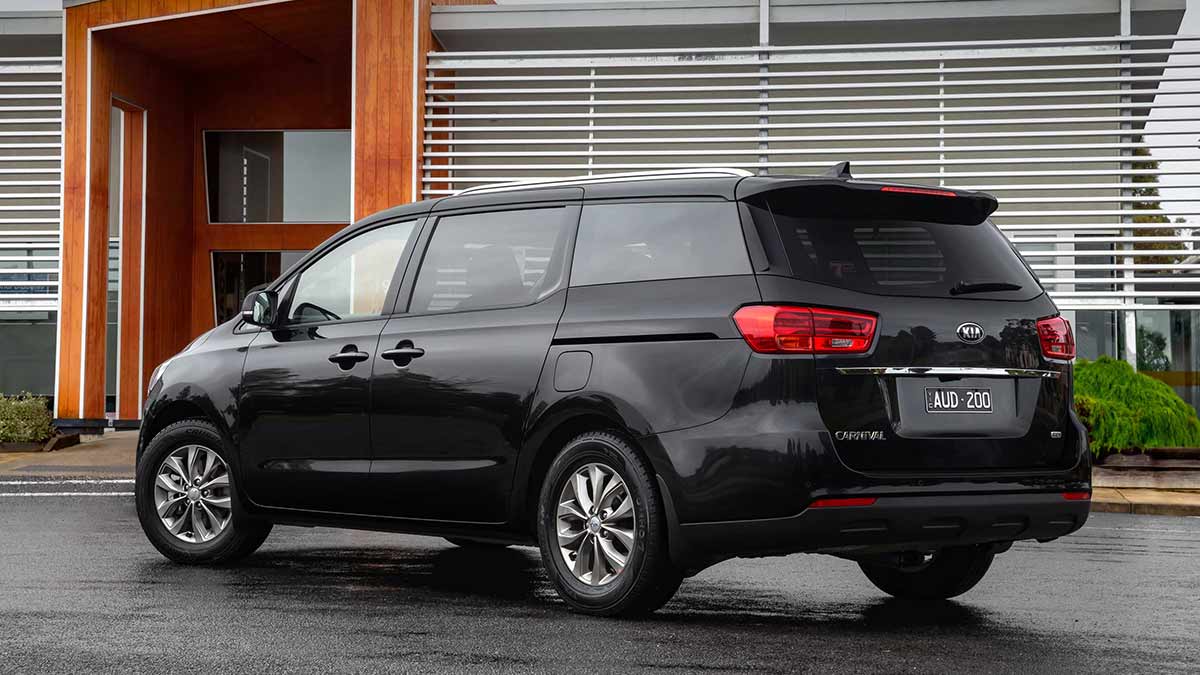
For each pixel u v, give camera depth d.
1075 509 5.45
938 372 5.26
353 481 6.46
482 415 5.97
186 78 19.97
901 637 5.23
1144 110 15.15
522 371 5.85
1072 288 14.79
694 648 4.98
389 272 6.63
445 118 15.41
